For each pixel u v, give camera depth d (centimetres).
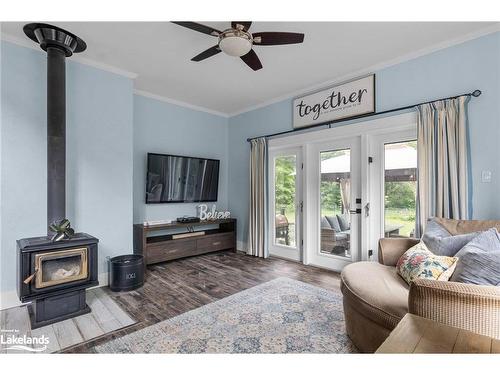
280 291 288
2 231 246
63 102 253
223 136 516
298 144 401
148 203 405
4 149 247
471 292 126
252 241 456
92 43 267
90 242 246
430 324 114
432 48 273
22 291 213
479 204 244
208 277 336
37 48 265
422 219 271
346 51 284
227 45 210
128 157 331
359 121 332
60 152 249
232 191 515
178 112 447
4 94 248
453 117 253
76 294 237
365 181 329
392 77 303
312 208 393
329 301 262
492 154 239
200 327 214
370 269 216
